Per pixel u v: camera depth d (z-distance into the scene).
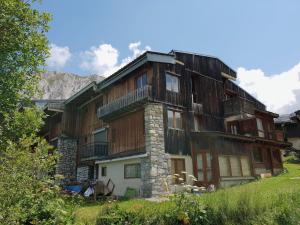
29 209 4.89
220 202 6.64
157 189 14.30
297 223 7.34
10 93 8.21
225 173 16.45
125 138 17.52
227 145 17.28
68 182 20.64
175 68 17.80
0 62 7.84
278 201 8.01
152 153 14.80
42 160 5.11
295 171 22.50
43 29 8.74
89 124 23.22
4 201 4.32
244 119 21.45
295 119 36.22
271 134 25.41
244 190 7.84
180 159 16.11
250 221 6.64
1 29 7.72
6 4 7.48
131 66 17.22
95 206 10.78
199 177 16.16
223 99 21.02
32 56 8.45
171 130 16.17
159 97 16.16
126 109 17.14
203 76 19.81
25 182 4.71
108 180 17.78
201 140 16.70
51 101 26.16
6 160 4.74
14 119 8.48
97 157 19.55
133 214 6.06
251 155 18.91
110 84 19.39
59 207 5.32
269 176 20.22
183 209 6.00
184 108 17.42
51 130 27.19
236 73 23.19
